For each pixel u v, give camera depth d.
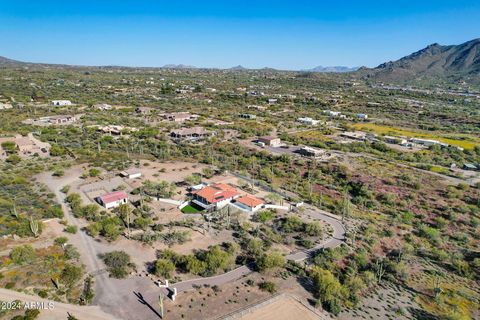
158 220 77.69
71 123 166.75
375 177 112.38
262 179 109.25
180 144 141.88
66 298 50.97
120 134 150.62
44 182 95.50
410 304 57.62
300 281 59.47
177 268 60.50
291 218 79.44
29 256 58.41
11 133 140.50
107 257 61.00
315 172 115.38
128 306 50.41
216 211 82.38
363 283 60.38
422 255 73.00
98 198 86.12
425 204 95.38
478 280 65.88
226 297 53.75
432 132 191.00
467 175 120.75
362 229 80.31
